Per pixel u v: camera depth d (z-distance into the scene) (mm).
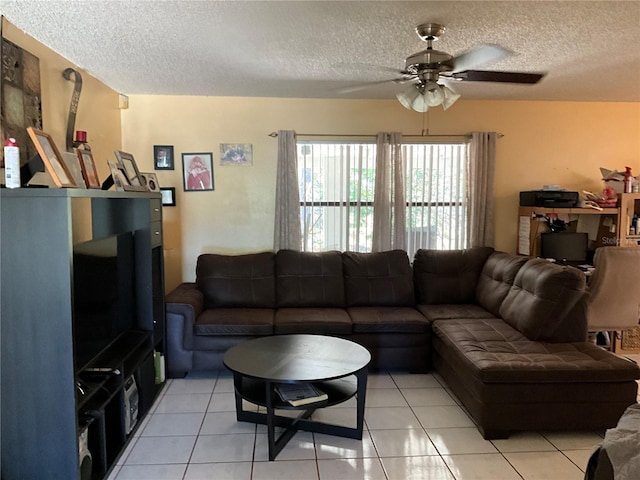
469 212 4457
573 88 3963
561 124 4555
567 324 3008
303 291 3992
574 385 2604
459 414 2957
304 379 2334
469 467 2373
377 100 4363
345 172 4398
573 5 2230
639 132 4629
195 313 3506
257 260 4086
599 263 3596
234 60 3121
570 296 2973
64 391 1955
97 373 2320
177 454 2477
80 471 2027
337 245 4449
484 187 4414
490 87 3918
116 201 3057
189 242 4359
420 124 4422
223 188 4332
